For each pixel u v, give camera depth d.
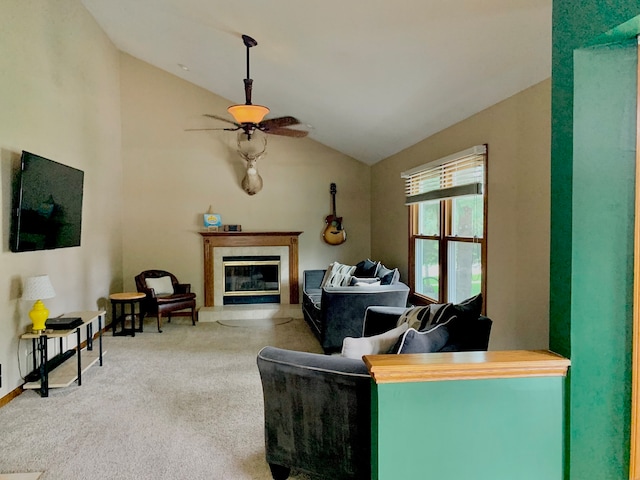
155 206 6.48
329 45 3.42
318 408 2.04
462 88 3.34
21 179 3.41
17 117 3.54
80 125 4.84
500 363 1.69
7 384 3.32
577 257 1.70
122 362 4.26
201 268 6.60
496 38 2.59
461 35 2.69
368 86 3.96
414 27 2.77
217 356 4.46
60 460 2.46
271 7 3.16
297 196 6.86
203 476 2.29
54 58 4.20
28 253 3.67
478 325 2.52
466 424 1.70
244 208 6.71
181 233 6.55
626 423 1.75
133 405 3.21
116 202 6.11
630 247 1.71
